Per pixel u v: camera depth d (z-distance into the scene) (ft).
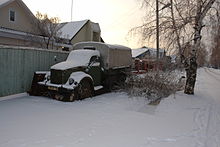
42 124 18.06
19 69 29.76
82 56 33.30
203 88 46.60
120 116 21.80
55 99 28.78
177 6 34.14
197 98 32.50
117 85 38.65
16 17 62.90
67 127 17.57
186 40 34.42
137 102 29.50
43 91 30.48
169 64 40.73
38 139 14.76
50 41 64.85
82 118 20.42
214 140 15.88
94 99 30.73
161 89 33.50
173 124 19.66
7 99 27.48
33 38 57.41
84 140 14.93
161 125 19.22
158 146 14.44
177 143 15.07
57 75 29.01
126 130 17.48
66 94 27.86
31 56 31.68
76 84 28.58
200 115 23.15
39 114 21.07
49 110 22.85
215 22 33.30
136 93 33.19
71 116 20.93
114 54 37.81
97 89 33.35
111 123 19.25
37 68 32.86
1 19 58.13
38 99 28.35
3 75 27.48
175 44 34.91
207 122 20.61
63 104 26.20
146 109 25.76
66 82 28.99
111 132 16.84
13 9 61.67
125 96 33.65
